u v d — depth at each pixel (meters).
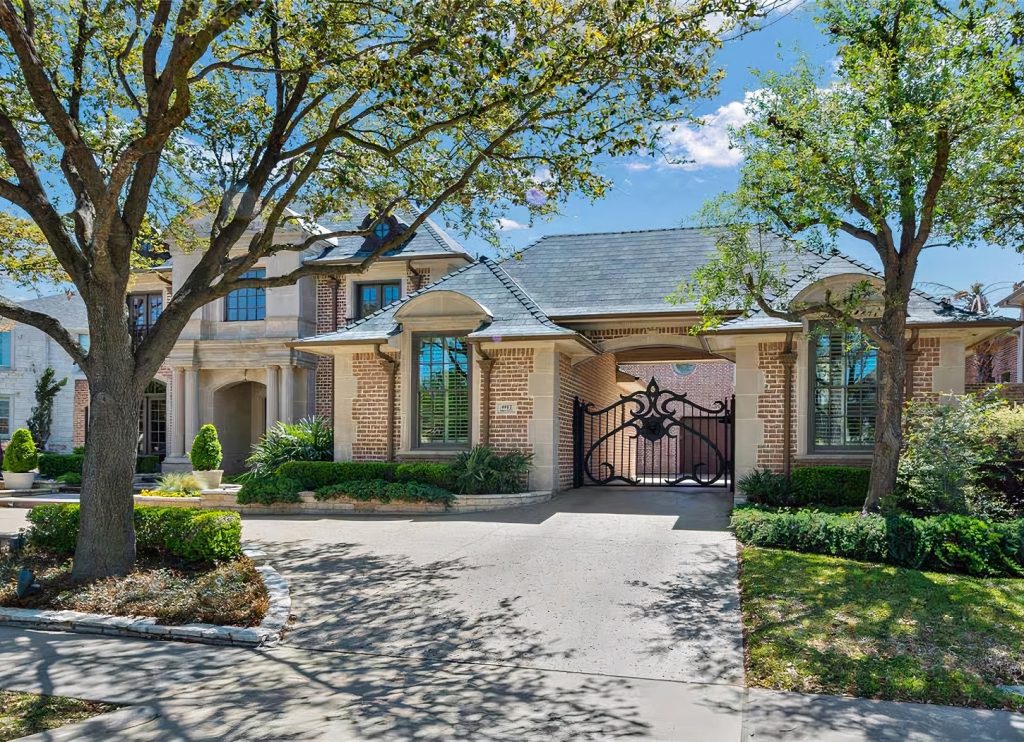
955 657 5.89
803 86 10.04
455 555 9.69
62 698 5.27
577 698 5.30
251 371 22.44
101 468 8.38
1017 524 8.82
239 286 9.41
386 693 5.40
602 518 12.15
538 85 8.51
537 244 19.22
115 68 10.79
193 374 22.14
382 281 21.39
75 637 6.82
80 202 9.16
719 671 5.81
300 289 21.47
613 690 5.45
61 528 9.49
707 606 7.34
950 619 6.68
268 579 8.38
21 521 14.80
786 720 4.89
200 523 8.98
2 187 8.26
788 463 13.34
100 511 8.34
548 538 10.53
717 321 11.44
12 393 27.89
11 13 7.18
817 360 13.52
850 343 12.90
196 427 22.17
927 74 8.90
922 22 9.38
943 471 10.17
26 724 4.79
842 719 4.91
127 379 8.59
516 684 5.57
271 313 21.56
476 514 12.95
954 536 8.55
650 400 17.53
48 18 9.62
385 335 15.74
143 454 24.28
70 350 8.65
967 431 10.48
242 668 5.95
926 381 12.84
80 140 7.77
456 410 15.64
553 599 7.65
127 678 5.71
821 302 13.08
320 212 11.75
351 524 12.48
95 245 8.03
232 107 11.57
